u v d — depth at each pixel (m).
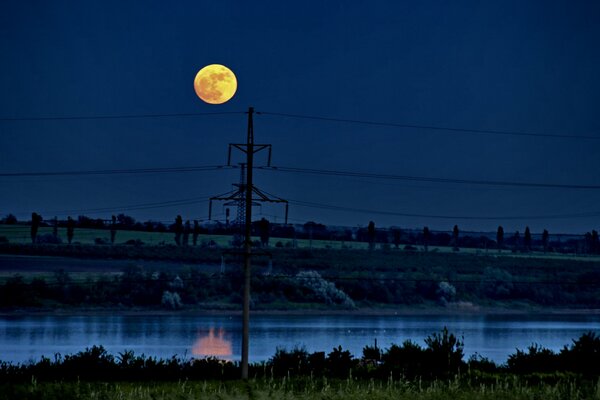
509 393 48.19
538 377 65.00
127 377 68.81
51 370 69.31
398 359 72.75
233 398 47.38
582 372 70.44
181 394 48.59
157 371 71.44
